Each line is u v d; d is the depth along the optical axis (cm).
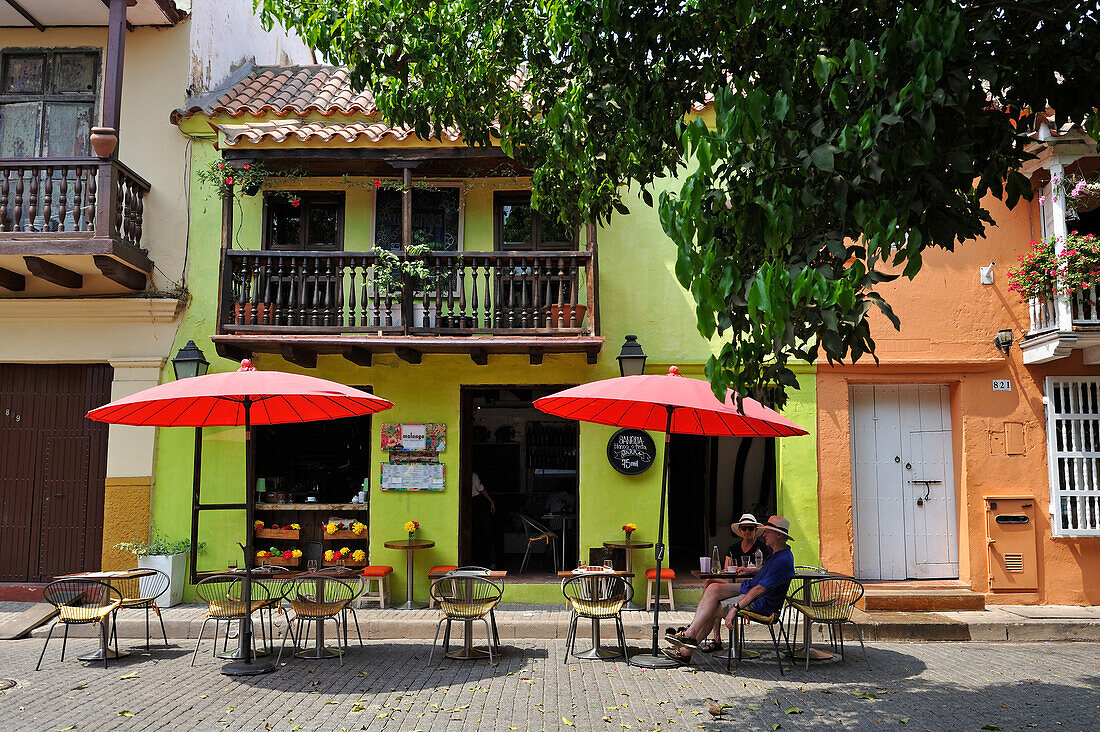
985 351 1122
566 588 894
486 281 1079
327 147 1063
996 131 490
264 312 1079
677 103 554
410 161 1059
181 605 1075
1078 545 1097
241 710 652
